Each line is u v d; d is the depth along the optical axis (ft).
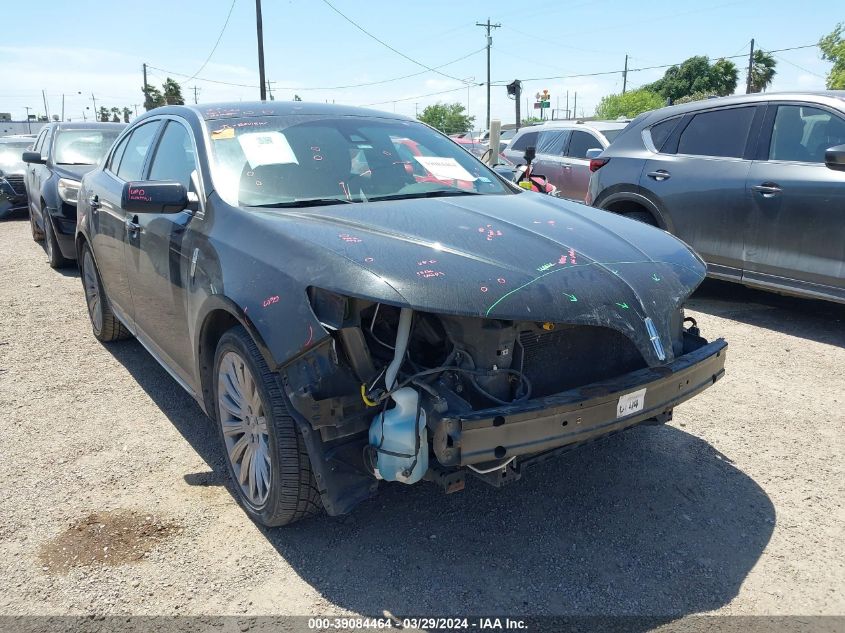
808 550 9.00
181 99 186.60
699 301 21.86
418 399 7.79
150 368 15.99
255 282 8.64
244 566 8.72
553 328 8.70
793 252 17.79
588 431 8.11
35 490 10.53
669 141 21.24
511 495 10.37
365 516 9.81
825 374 15.23
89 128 31.30
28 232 38.58
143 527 9.53
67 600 8.13
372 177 11.50
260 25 95.71
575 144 34.81
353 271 7.80
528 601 8.07
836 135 17.17
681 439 12.20
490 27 150.20
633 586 8.32
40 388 14.74
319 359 7.84
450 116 250.16
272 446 8.57
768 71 166.40
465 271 8.04
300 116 12.58
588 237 9.70
